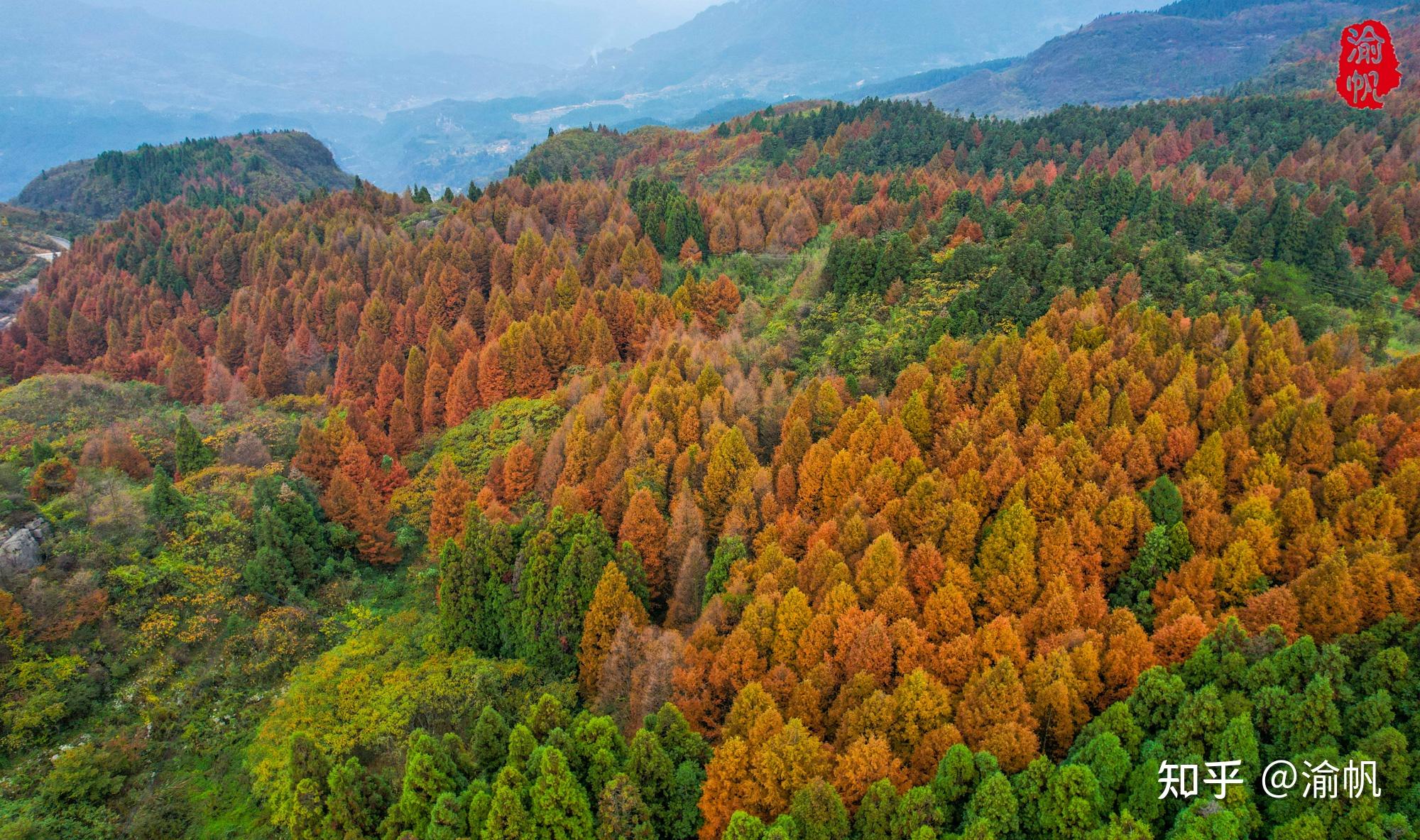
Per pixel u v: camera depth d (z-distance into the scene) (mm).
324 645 68125
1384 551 51625
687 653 55438
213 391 121750
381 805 45719
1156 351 79250
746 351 101000
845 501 67188
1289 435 64812
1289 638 48938
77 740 58250
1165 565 56438
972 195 123125
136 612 67188
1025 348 76500
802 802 41125
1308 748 40500
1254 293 94750
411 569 81062
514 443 93875
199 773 57656
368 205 181125
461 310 130375
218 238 164500
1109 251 94938
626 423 84188
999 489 63562
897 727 46125
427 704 55312
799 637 53906
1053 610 51625
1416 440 59750
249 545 76250
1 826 50656
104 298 152875
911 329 92125
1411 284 101750
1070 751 44312
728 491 73562
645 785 45500
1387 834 36062
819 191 155375
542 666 62562
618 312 118062
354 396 118750
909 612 54156
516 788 43875
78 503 74500
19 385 118250
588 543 63812
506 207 157000
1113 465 64688
